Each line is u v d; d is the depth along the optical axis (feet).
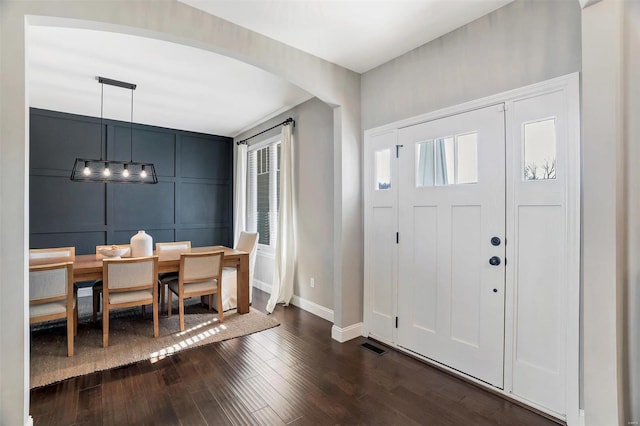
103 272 9.85
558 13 6.45
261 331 11.31
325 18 7.74
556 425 6.31
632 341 5.27
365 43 8.95
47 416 6.59
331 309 12.46
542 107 6.70
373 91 10.50
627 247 5.22
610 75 5.01
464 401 7.14
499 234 7.42
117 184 17.28
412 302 9.37
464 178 8.14
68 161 15.89
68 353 9.22
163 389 7.62
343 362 8.98
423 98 9.02
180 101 14.11
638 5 5.24
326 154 12.75
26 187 5.72
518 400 7.09
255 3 7.17
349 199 10.61
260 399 7.24
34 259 11.54
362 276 10.95
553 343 6.58
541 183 6.75
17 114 5.55
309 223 13.66
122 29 6.59
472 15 7.66
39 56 9.98
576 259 6.19
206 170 20.29
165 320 12.32
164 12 6.88
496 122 7.45
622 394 5.08
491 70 7.54
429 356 8.89
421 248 9.11
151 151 18.28
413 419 6.56
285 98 13.67
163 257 12.55
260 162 18.21
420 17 7.72
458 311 8.23
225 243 20.98
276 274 14.51
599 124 5.11
